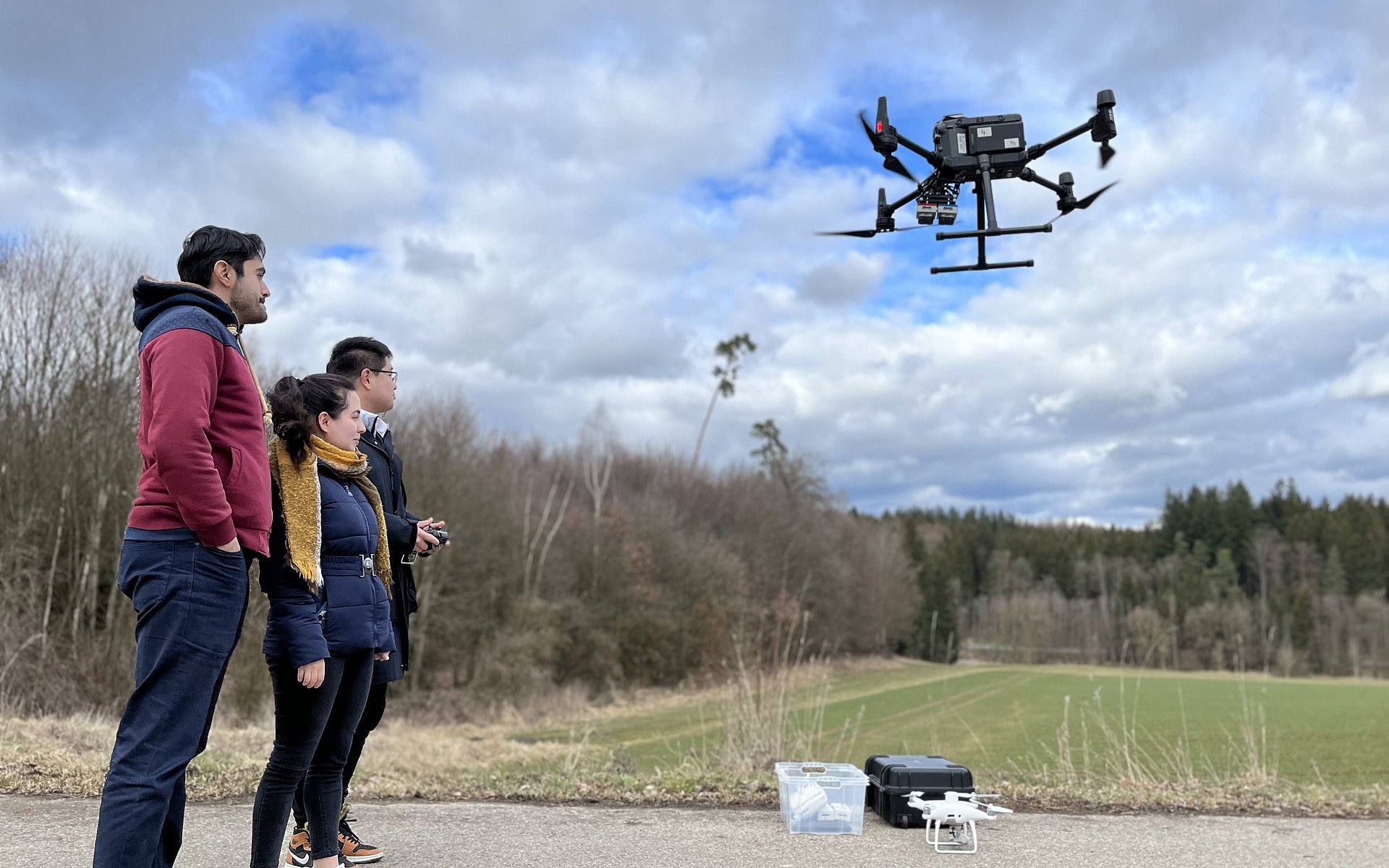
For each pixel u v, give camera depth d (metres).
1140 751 6.98
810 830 4.29
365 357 3.80
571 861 3.76
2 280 18.55
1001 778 6.08
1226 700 28.77
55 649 15.73
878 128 4.41
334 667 3.08
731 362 58.97
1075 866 3.87
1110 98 4.29
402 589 3.79
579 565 33.94
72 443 18.03
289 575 2.97
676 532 38.88
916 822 4.44
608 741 18.31
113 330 19.09
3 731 6.39
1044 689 34.12
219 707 16.08
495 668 26.36
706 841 4.12
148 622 2.61
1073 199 4.50
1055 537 95.75
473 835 4.11
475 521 27.36
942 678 42.56
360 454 3.40
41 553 17.31
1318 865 3.94
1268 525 91.81
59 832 3.86
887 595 59.62
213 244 2.86
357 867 3.60
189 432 2.52
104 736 6.86
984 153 4.44
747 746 6.86
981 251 4.63
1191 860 3.98
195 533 2.63
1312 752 17.34
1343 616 70.12
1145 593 83.12
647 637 34.03
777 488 51.44
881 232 4.73
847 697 31.42
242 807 4.46
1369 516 90.44
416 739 15.01
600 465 47.94
